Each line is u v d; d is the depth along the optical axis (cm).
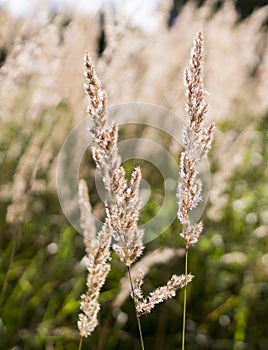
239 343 491
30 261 529
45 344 469
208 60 765
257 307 539
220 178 563
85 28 654
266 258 558
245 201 653
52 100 622
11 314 477
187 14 812
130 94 676
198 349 510
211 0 815
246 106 846
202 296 565
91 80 175
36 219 579
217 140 720
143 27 741
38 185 537
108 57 609
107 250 207
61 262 531
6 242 561
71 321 507
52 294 521
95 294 210
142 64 759
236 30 840
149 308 191
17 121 658
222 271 583
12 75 563
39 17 607
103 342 449
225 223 638
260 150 777
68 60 633
